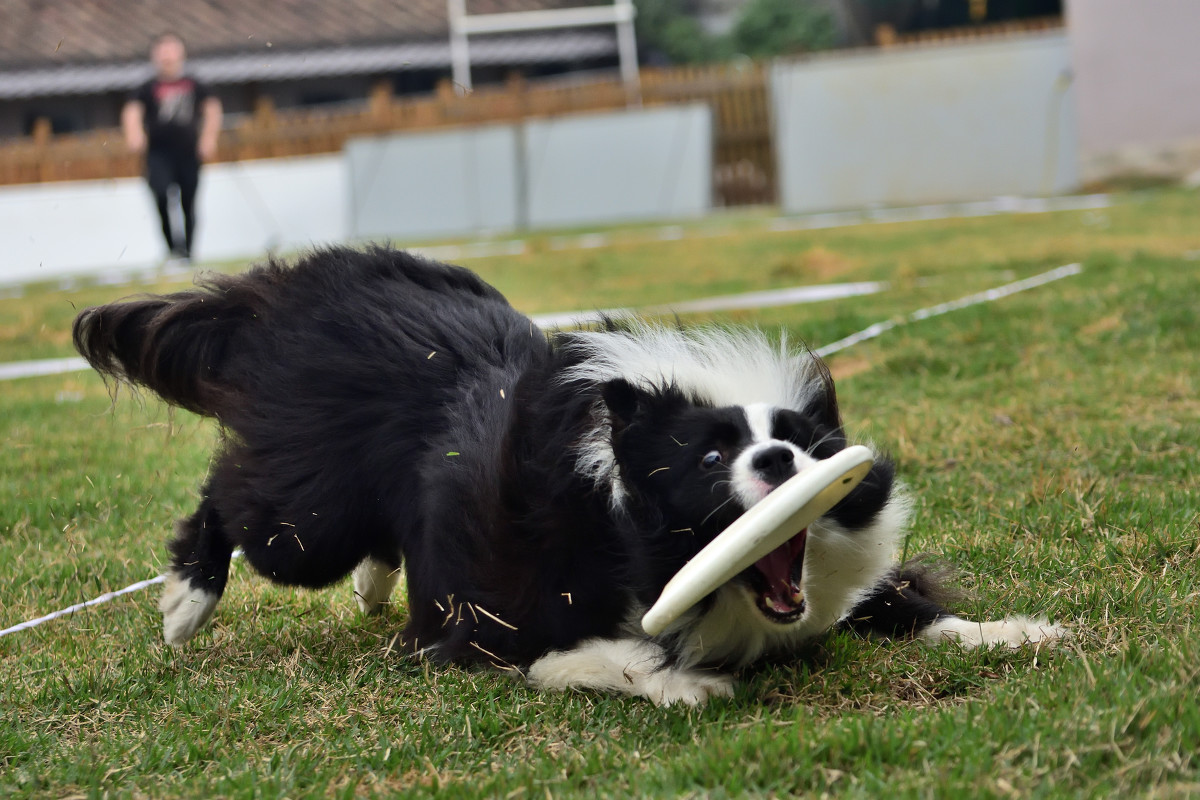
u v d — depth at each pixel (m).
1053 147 30.27
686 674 5.21
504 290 18.44
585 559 5.18
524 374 5.52
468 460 5.58
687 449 4.93
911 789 3.83
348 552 6.12
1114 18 31.06
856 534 5.29
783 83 31.00
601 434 5.12
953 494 7.75
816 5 54.94
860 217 27.66
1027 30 37.94
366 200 32.34
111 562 7.66
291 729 5.11
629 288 17.94
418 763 4.63
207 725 5.20
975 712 4.46
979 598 6.09
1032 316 12.66
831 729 4.38
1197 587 5.82
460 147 32.28
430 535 5.70
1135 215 23.06
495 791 4.26
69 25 41.50
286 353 6.28
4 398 12.68
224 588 6.70
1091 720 4.15
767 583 5.01
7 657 6.41
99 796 4.44
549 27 42.72
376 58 41.72
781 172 31.36
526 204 32.62
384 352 6.12
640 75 35.91
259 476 6.12
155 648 6.35
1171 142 31.16
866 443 5.58
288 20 42.41
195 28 41.88
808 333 12.59
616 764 4.43
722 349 5.41
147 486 9.10
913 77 30.53
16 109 40.94
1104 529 6.79
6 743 5.08
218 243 31.78
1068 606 5.79
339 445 5.99
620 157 32.44
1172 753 3.91
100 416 11.52
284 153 34.66
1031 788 3.83
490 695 5.22
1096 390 9.89
